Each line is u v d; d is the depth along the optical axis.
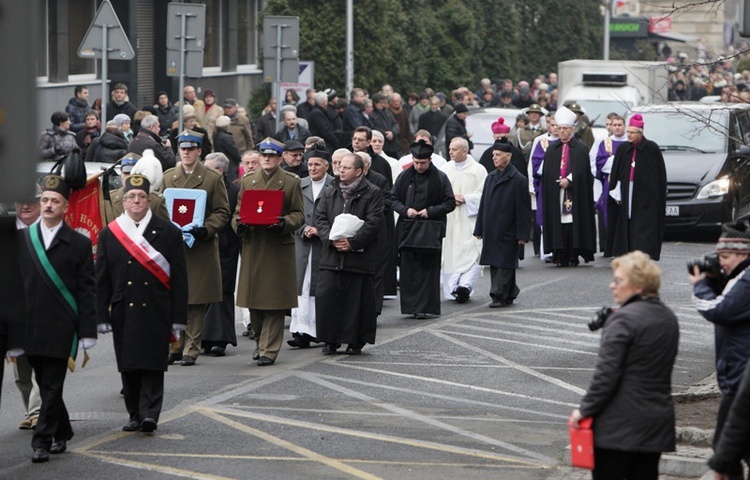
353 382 27.12
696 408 24.00
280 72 53.75
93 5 76.12
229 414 23.94
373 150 37.84
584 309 37.25
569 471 20.20
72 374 28.08
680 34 157.12
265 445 21.62
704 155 52.44
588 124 54.44
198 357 30.27
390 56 89.62
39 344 20.42
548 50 129.25
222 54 94.00
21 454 20.95
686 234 54.94
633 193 43.12
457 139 38.62
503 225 37.31
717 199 51.09
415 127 80.81
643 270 15.23
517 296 39.34
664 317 15.20
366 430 22.83
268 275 28.92
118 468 20.05
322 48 86.31
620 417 15.04
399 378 27.62
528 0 127.94
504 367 29.02
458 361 29.62
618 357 14.98
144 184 22.28
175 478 19.52
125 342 22.02
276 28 53.53
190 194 28.62
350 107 66.38
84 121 57.03
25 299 20.25
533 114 53.28
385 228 35.22
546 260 47.34
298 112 64.25
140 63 80.94
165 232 22.36
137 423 22.52
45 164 38.94
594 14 133.50
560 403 25.55
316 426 23.06
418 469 20.19
